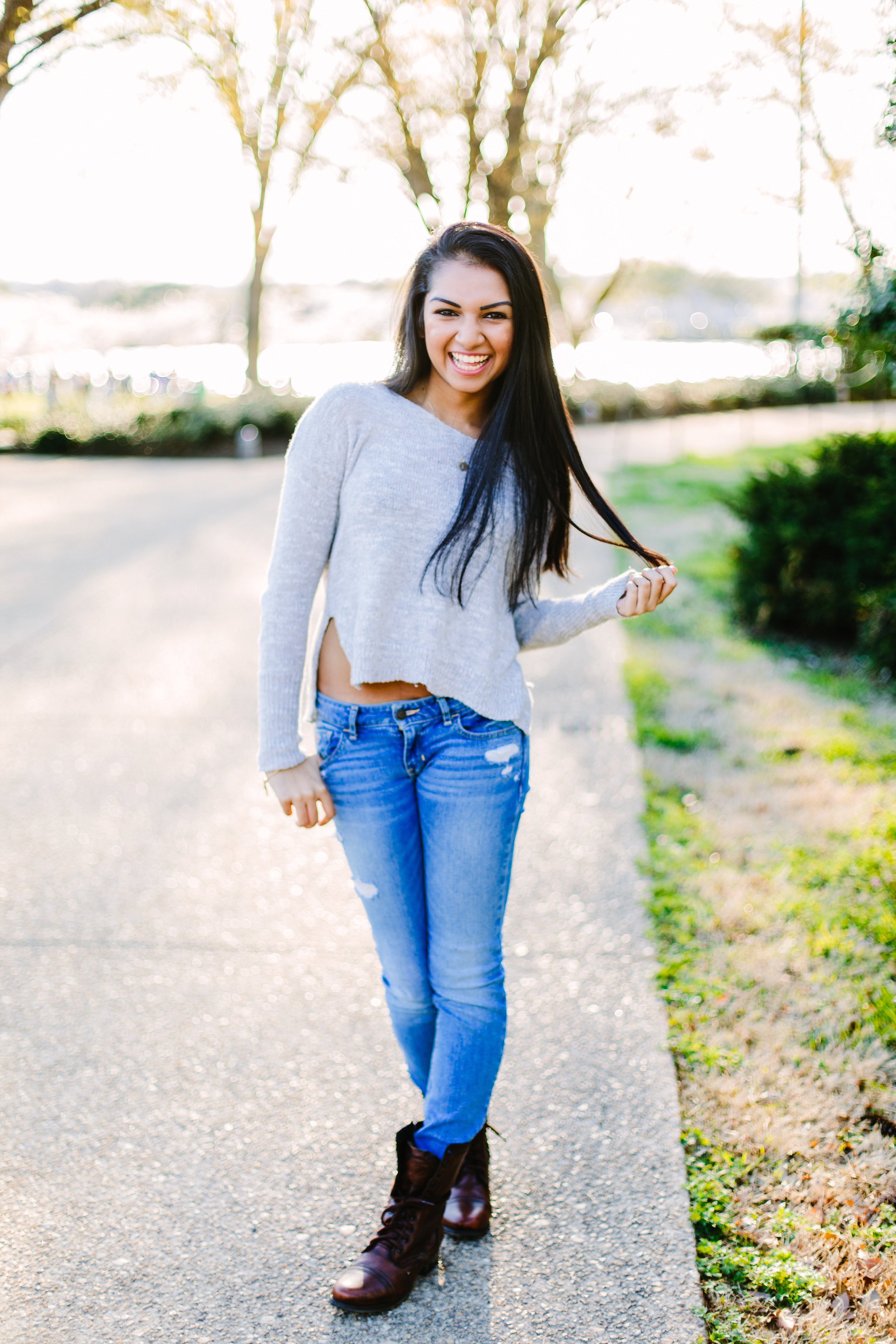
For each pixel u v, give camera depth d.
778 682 5.02
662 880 3.19
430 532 1.66
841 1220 1.93
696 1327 1.72
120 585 7.26
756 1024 2.50
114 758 4.31
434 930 1.79
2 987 2.72
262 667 1.70
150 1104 2.28
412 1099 2.29
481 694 1.70
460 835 1.71
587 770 4.09
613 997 2.63
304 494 1.67
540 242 18.77
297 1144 2.15
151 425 18.25
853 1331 1.71
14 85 9.16
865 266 3.38
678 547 8.21
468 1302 1.78
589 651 5.70
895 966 2.69
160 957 2.86
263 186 20.84
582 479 1.75
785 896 3.05
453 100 16.95
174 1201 2.01
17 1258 1.87
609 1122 2.20
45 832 3.64
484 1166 1.97
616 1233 1.92
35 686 5.21
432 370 1.73
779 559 5.66
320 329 36.38
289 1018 2.58
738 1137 2.15
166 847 3.54
